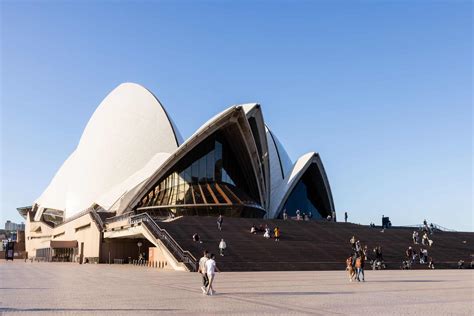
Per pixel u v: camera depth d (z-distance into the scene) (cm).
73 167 6550
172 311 995
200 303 1133
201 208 4538
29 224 8325
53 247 5141
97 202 5359
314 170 5741
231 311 998
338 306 1089
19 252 8425
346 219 4969
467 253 3575
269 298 1245
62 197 7150
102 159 5891
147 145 5725
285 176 5766
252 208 4688
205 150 4906
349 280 1942
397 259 3225
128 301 1166
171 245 2795
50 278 2044
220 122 4472
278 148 6094
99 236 3978
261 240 3119
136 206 4888
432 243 3681
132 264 3722
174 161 4722
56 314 950
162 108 5881
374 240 3581
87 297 1253
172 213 4588
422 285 1717
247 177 5125
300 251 2988
